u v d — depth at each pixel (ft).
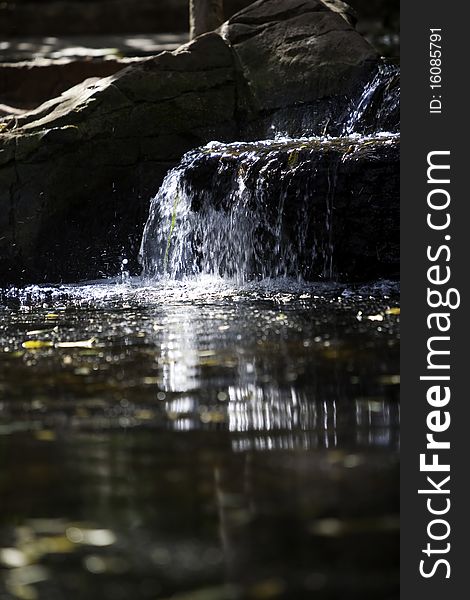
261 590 10.69
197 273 38.32
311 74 42.78
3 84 53.72
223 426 16.57
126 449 15.38
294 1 44.78
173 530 12.19
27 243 38.55
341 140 37.29
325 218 35.04
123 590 10.78
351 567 11.16
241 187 36.50
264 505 12.91
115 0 83.87
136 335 25.32
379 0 84.89
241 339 24.27
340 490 13.42
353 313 27.86
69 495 13.41
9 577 11.15
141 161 40.70
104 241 39.99
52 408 18.04
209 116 41.91
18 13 83.87
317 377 19.99
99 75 52.85
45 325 27.50
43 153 38.88
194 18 48.78
